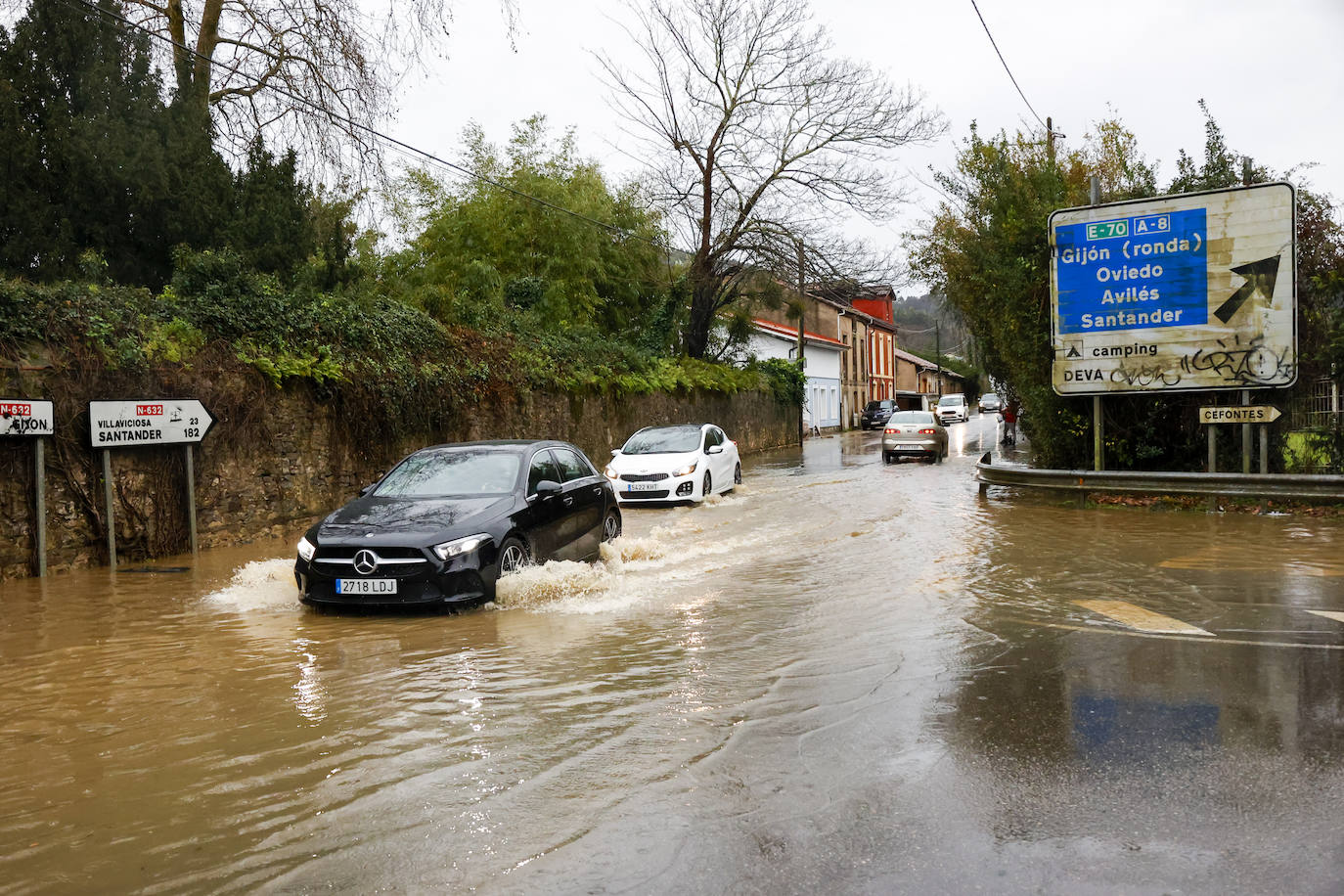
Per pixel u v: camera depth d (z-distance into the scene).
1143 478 13.72
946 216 24.64
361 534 7.56
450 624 7.07
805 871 3.07
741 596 8.01
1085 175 23.88
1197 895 2.86
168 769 4.11
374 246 27.84
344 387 14.06
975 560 9.53
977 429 46.59
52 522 9.87
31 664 6.06
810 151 30.64
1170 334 14.23
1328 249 14.33
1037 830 3.33
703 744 4.29
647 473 16.06
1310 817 3.38
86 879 3.10
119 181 13.98
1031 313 16.03
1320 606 7.03
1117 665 5.49
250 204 16.11
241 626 7.22
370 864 3.18
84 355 10.18
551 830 3.41
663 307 33.28
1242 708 4.62
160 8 18.20
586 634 6.64
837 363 60.72
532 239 29.84
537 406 20.61
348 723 4.71
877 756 4.09
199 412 11.31
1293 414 14.10
